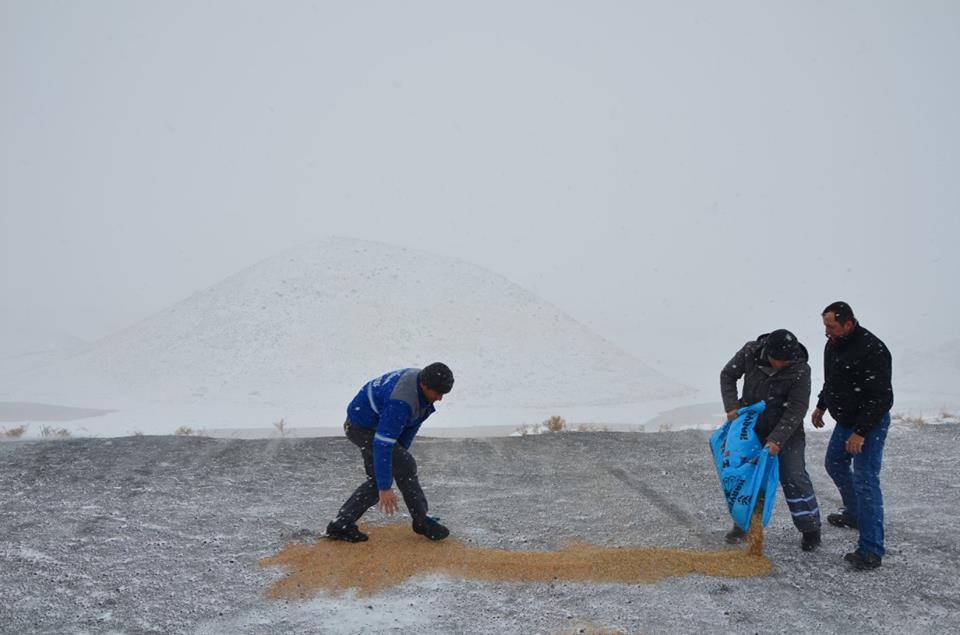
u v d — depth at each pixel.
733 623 4.21
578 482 7.46
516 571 4.91
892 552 5.36
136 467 7.86
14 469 7.70
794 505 5.36
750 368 5.50
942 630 4.16
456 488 7.20
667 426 17.36
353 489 7.08
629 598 4.54
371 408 5.33
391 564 5.02
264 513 6.24
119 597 4.50
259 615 4.29
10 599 4.43
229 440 9.69
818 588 4.72
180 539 5.54
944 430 10.31
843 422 5.44
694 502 6.70
